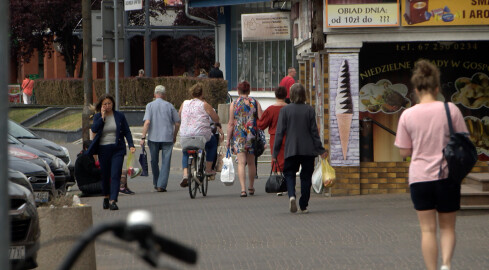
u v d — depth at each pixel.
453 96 47.19
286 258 28.53
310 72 55.50
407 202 43.16
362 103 47.12
